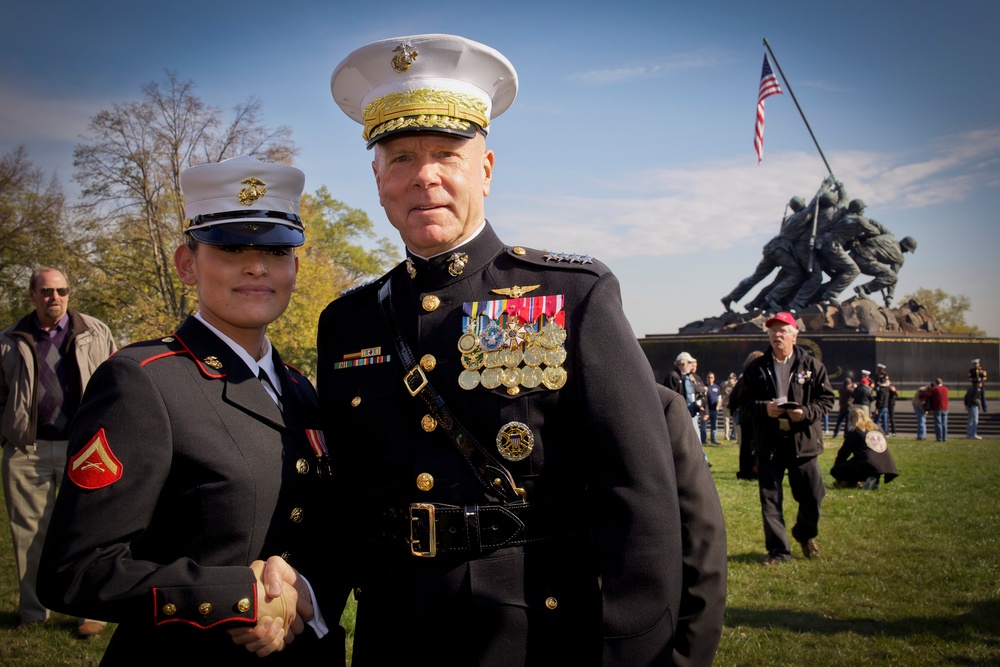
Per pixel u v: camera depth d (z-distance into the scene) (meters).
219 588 1.85
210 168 2.22
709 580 2.44
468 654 1.92
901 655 4.73
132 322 28.09
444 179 2.12
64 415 5.32
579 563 2.05
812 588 6.10
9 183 28.09
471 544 1.97
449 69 2.16
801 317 34.50
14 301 29.45
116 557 1.88
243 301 2.22
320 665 2.18
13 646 4.87
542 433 2.03
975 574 6.46
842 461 11.59
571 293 2.12
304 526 2.22
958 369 33.81
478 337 2.12
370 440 2.19
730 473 13.27
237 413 2.15
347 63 2.22
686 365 14.47
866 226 35.47
